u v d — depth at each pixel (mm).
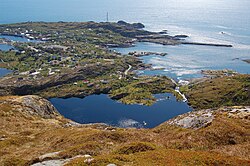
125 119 170500
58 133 55562
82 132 52094
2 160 39969
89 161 28859
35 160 34594
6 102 86688
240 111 53000
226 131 41969
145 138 44375
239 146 38281
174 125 51406
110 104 196875
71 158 32750
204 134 41688
